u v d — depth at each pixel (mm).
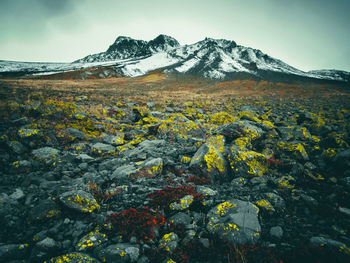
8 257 4102
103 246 4570
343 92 74438
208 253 4574
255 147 13023
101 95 35812
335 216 6008
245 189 7883
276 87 94000
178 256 4477
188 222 5641
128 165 9484
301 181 8336
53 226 5211
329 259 4266
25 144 10281
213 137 13312
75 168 9078
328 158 10273
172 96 53875
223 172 8805
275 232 5230
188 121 17156
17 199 6168
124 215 5535
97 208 6031
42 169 8633
